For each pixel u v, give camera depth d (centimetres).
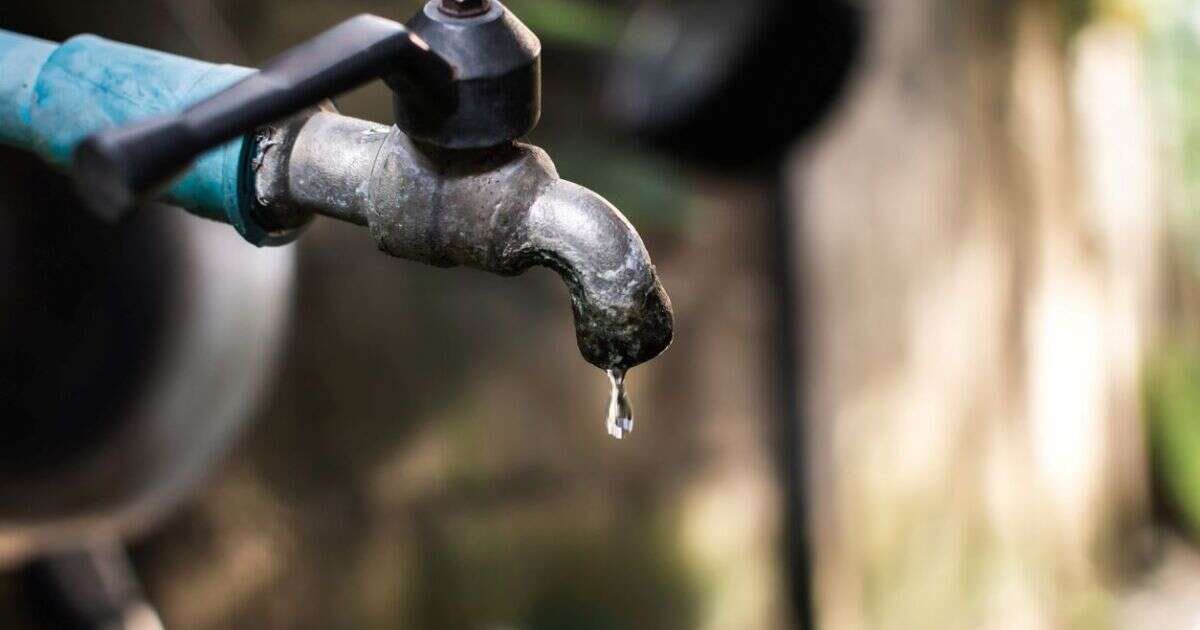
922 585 250
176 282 107
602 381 209
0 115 75
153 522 111
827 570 238
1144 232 303
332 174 74
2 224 104
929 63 233
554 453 204
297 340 175
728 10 160
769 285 225
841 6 158
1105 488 296
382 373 184
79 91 74
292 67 68
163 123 66
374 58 69
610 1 198
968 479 257
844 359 234
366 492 185
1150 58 307
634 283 73
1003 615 264
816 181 223
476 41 71
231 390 110
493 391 197
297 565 179
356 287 181
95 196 65
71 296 106
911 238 237
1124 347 298
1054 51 261
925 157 236
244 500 172
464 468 195
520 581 204
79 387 105
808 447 225
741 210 219
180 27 104
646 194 205
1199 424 313
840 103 169
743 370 226
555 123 198
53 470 104
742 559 229
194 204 75
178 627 167
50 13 101
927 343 244
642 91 170
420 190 73
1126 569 304
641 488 215
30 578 128
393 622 190
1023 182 256
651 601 218
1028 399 268
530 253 73
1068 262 274
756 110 162
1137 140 296
